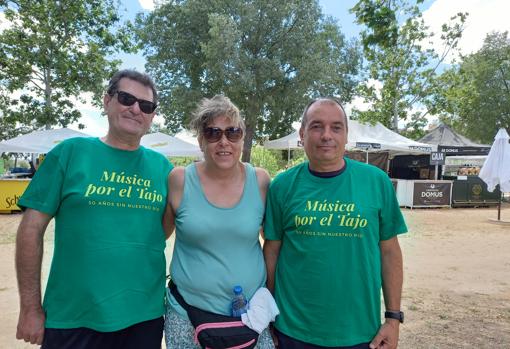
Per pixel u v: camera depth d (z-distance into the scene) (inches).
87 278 75.1
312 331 79.7
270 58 1043.3
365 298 80.2
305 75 1008.2
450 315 167.6
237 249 82.7
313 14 1050.7
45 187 76.8
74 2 670.5
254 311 79.3
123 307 76.5
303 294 80.5
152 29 1114.1
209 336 76.7
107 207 77.3
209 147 83.5
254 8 999.0
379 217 83.2
